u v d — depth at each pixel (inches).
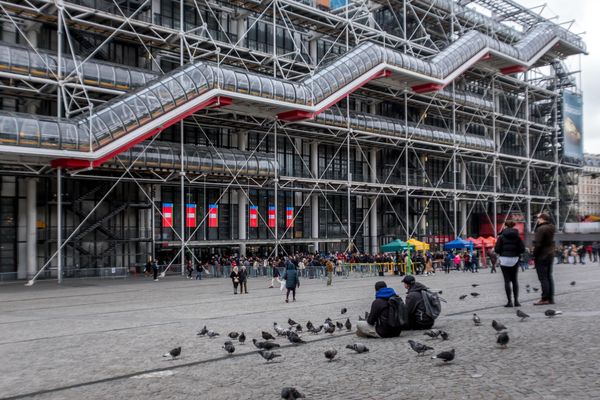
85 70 1482.5
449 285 1074.1
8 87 1362.0
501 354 356.2
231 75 1606.8
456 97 2485.2
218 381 340.8
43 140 1283.2
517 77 3088.1
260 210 2068.2
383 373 331.6
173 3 1811.0
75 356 451.2
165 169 1620.3
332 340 462.0
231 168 1759.4
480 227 2918.3
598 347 359.3
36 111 1587.1
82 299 991.6
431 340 419.8
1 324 676.7
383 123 2171.5
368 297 908.0
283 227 2127.2
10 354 472.4
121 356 440.8
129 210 1708.9
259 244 2031.3
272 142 2105.1
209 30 1892.2
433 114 2672.2
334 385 313.0
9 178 1523.1
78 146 1330.0
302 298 925.2
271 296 989.2
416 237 2608.3
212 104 1601.9
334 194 2253.9
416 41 2573.8
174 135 1828.2
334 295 970.7
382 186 2212.1
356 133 2102.6
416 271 1649.9
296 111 1801.2
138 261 1738.4
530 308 569.3
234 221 1993.1
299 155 2070.6
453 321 513.3
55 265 1583.4
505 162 2869.1
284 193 2139.5
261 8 1919.3
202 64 1574.8
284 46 2127.2
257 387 320.8
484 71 2694.4
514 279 583.8
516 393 271.7
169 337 526.6
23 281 1455.5
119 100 1435.8
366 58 1957.4
